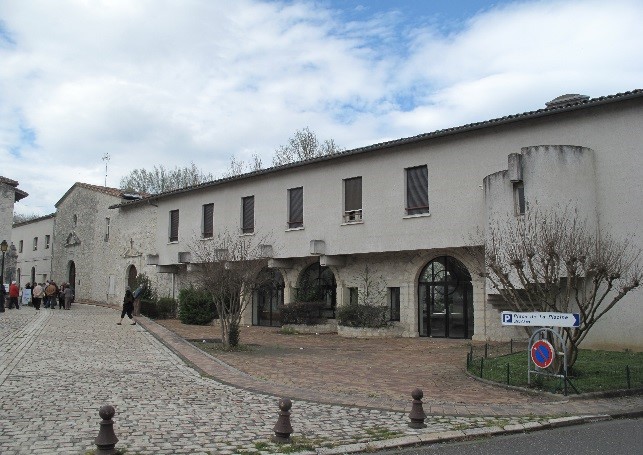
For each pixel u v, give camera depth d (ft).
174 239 107.45
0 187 106.52
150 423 26.14
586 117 56.18
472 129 62.64
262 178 88.53
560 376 36.27
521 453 23.29
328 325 79.36
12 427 24.70
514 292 42.24
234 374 40.47
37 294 105.91
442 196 65.57
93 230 136.15
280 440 23.70
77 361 44.01
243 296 59.82
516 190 55.72
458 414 29.68
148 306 98.63
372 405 31.27
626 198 53.06
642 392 36.35
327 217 77.71
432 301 71.67
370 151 72.28
